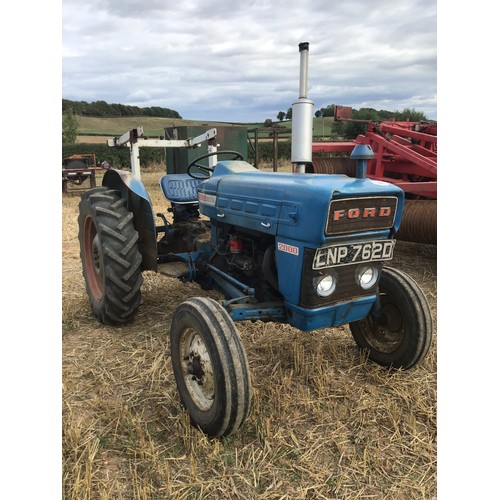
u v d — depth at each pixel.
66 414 2.63
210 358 2.31
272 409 2.64
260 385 2.90
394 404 2.64
